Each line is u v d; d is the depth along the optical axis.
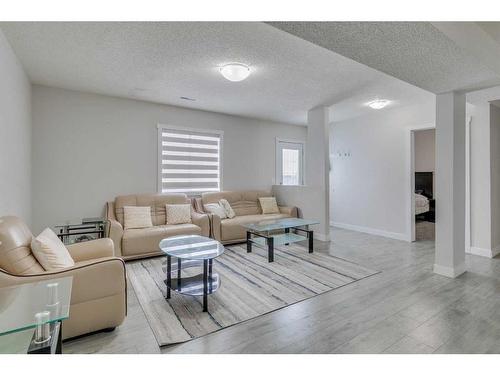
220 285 2.74
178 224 4.17
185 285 2.47
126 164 4.28
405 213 4.81
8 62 2.46
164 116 4.61
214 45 2.53
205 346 1.77
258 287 2.70
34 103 3.58
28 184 3.35
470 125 3.99
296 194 5.30
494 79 2.59
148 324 2.04
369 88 3.75
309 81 3.49
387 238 4.97
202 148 5.05
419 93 3.98
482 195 3.88
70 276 1.70
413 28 1.71
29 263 1.72
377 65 2.28
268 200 5.35
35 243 1.78
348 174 5.84
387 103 4.53
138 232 3.57
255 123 5.77
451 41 1.87
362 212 5.57
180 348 1.75
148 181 4.48
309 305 2.33
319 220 4.80
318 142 4.81
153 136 4.51
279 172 6.18
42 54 2.71
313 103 4.54
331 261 3.55
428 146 7.74
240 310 2.24
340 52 2.05
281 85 3.64
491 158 3.84
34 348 1.18
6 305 1.30
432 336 1.87
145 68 3.06
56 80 3.45
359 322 2.05
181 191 4.84
